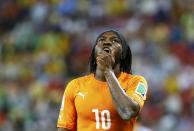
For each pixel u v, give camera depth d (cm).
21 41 4853
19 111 3888
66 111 1287
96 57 1266
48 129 3712
